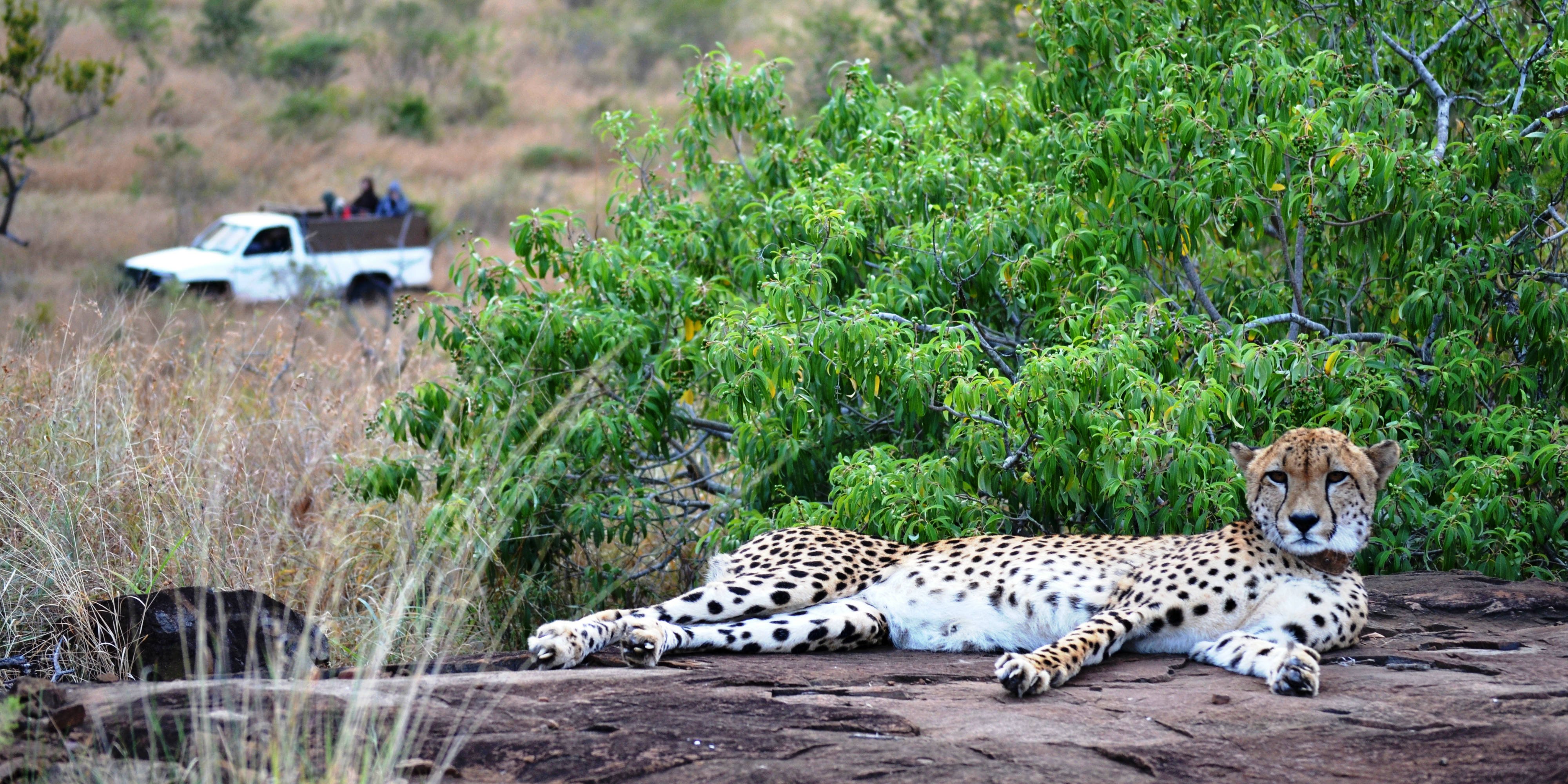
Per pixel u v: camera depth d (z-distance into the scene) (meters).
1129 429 9.76
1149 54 11.52
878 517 10.43
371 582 10.57
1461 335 10.84
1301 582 7.93
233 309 25.64
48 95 50.62
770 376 10.57
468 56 68.69
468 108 62.25
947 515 10.41
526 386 11.73
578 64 70.81
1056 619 8.23
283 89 62.25
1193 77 11.38
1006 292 12.05
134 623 8.39
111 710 5.93
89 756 5.42
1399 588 9.63
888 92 15.38
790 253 11.97
